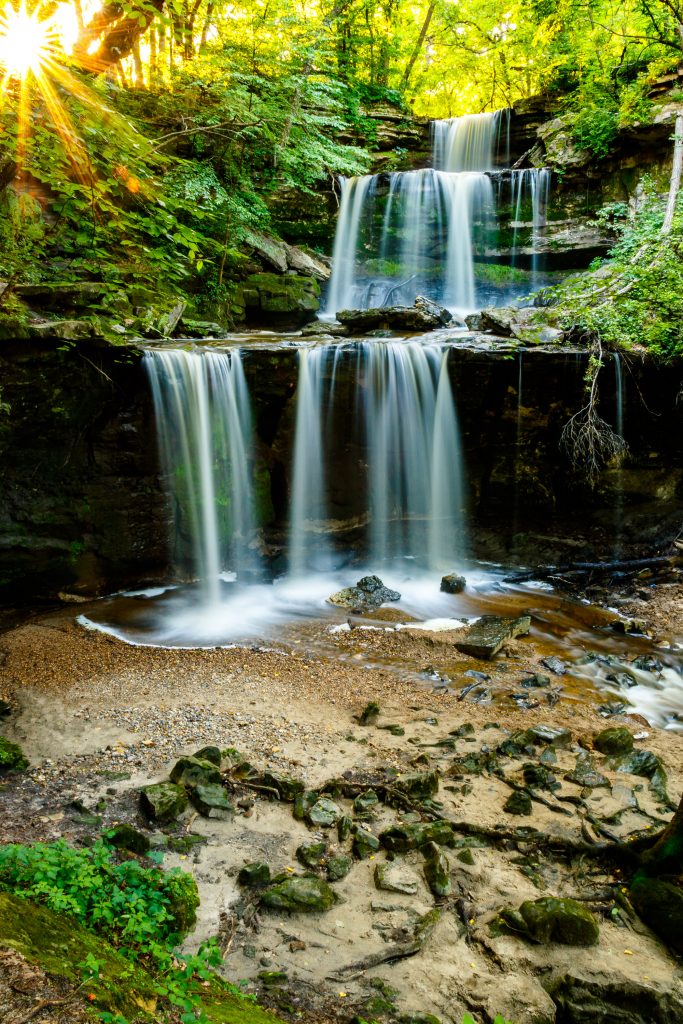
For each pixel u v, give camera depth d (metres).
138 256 6.85
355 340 10.16
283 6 12.66
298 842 4.38
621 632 8.37
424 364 9.88
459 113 24.58
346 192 15.89
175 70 12.23
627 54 14.97
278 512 10.31
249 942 3.52
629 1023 3.30
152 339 10.20
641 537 10.67
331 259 15.89
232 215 12.76
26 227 6.41
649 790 5.18
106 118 3.71
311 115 13.86
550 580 10.08
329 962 3.44
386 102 18.45
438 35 21.33
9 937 2.25
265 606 9.02
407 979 3.39
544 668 7.38
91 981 2.21
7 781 4.75
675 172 11.68
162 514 9.16
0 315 7.33
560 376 9.81
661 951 3.75
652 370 9.86
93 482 8.61
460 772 5.27
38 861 3.35
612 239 14.82
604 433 9.91
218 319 12.78
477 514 10.88
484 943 3.69
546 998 3.36
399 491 10.49
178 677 6.68
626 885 4.20
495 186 15.63
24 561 8.28
